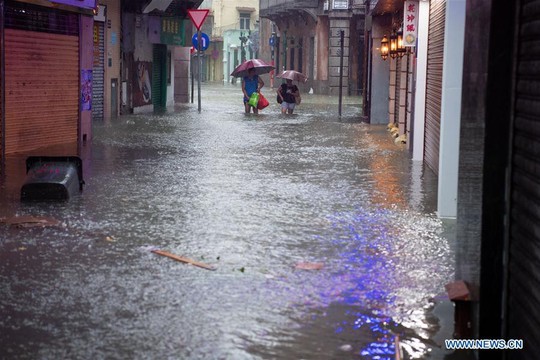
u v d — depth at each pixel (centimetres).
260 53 8575
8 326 703
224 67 9519
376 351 662
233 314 745
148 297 789
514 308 599
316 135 2497
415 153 1862
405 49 2266
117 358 638
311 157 1905
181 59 4312
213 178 1540
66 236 1038
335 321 732
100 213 1186
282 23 7425
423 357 652
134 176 1546
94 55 2923
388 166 1761
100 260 924
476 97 648
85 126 2206
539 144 546
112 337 682
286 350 660
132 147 2044
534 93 557
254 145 2150
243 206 1261
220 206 1258
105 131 2491
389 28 2983
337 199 1339
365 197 1363
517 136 596
